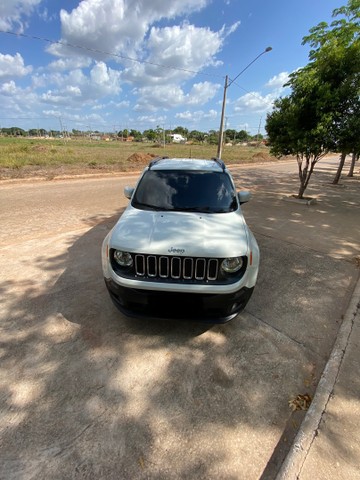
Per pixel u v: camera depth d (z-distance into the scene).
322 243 5.49
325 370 2.38
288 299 3.48
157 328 2.88
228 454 1.76
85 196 9.01
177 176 3.76
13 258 4.36
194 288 2.46
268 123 8.70
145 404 2.08
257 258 2.84
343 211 8.20
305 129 7.73
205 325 2.95
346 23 8.17
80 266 4.12
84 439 1.82
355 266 4.48
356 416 1.99
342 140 7.34
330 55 7.04
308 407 2.08
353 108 7.12
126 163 19.17
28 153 22.33
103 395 2.14
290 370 2.42
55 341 2.66
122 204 7.99
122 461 1.70
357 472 1.64
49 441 1.80
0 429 1.86
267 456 1.75
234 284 2.51
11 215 6.69
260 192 11.02
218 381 2.30
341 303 3.44
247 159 29.58
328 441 1.81
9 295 3.36
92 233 5.54
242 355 2.58
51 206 7.61
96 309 3.14
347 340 2.73
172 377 2.32
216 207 3.34
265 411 2.05
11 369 2.33
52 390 2.16
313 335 2.86
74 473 1.63
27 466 1.66
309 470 1.65
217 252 2.49
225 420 1.98
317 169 22.36
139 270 2.58
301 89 7.54
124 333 2.80
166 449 1.78
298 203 8.98
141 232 2.76
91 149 37.84
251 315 3.15
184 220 2.99
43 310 3.10
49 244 4.94
